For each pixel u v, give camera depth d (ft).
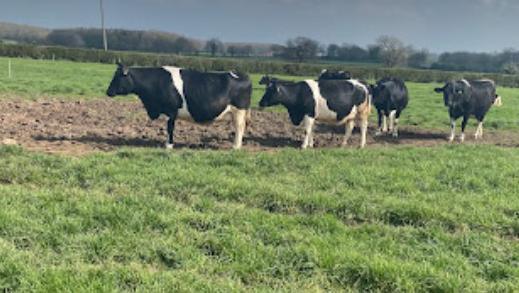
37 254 19.98
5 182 30.40
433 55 321.93
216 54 321.32
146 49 323.78
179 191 29.37
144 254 20.45
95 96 85.76
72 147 43.09
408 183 32.60
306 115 49.80
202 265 19.70
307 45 280.92
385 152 43.98
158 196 27.68
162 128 57.62
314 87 49.26
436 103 108.99
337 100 49.57
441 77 223.92
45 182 30.35
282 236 22.76
